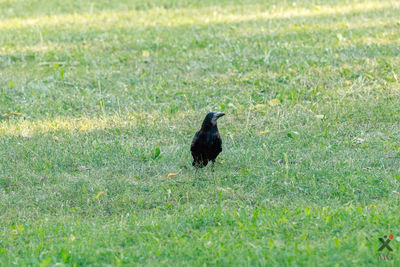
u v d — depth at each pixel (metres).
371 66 19.52
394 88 17.66
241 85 18.94
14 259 8.96
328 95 17.53
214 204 11.34
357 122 15.55
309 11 29.94
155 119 16.52
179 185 12.35
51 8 34.88
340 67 19.69
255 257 8.48
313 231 9.43
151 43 24.28
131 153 14.02
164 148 14.43
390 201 10.60
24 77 20.58
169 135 15.41
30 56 23.48
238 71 20.11
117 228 10.09
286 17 28.61
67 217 10.99
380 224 9.52
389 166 12.66
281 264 8.30
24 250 9.34
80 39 25.97
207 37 24.77
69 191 12.15
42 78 20.47
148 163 13.48
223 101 17.62
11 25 30.03
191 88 18.84
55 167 13.48
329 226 9.57
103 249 9.16
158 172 13.06
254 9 31.34
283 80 18.89
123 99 18.25
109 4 35.19
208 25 27.50
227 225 10.04
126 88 19.20
